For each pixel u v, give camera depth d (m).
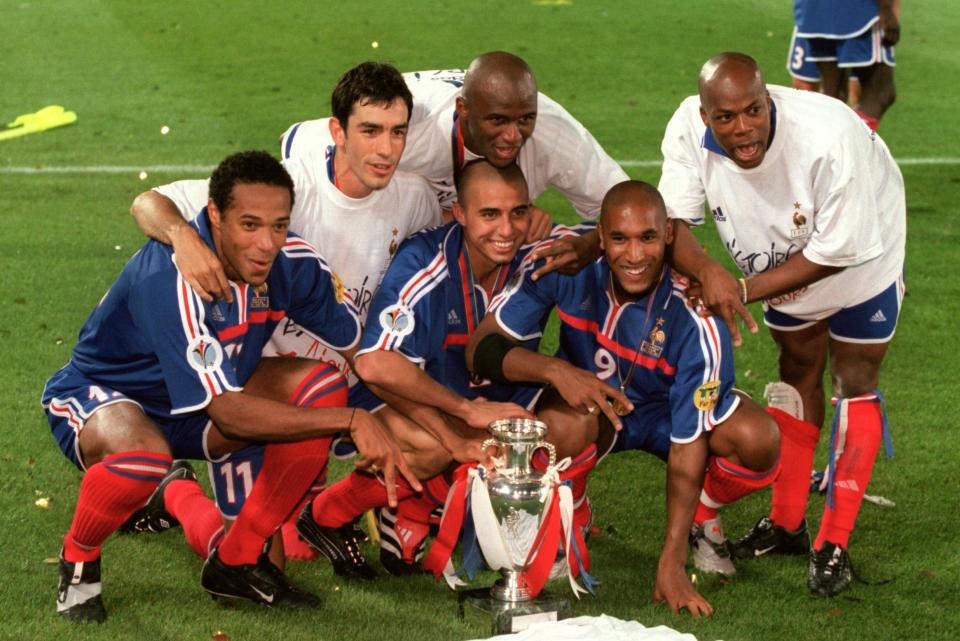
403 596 8.55
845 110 8.77
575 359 9.16
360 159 8.73
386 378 8.59
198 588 8.53
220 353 7.88
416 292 8.80
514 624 7.87
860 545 9.45
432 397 8.59
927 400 12.40
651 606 8.37
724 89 8.38
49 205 18.59
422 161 9.47
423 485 8.84
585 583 8.50
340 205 9.16
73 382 8.39
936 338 14.16
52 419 8.34
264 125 23.61
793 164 8.71
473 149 9.23
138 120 23.97
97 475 7.74
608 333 8.95
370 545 9.51
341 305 8.80
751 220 9.09
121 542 9.23
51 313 14.21
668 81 27.89
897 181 9.45
